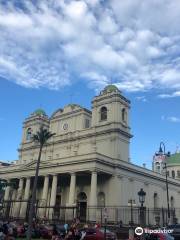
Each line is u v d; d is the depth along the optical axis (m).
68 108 78.06
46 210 60.47
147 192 71.38
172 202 82.00
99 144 68.31
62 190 68.62
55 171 62.97
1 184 54.69
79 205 64.31
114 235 32.28
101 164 59.19
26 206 65.44
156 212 64.94
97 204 61.03
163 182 78.75
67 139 73.94
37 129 82.56
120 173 63.12
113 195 60.75
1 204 61.16
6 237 27.31
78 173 61.69
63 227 39.00
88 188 64.31
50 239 37.62
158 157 57.62
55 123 79.75
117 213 57.66
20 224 41.53
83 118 74.19
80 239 31.08
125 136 68.50
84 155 59.62
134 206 58.22
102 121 69.81
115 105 68.94
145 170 72.00
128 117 71.50
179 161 107.25
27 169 69.12
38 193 72.00
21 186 69.62
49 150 76.81
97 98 72.44
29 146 81.75
